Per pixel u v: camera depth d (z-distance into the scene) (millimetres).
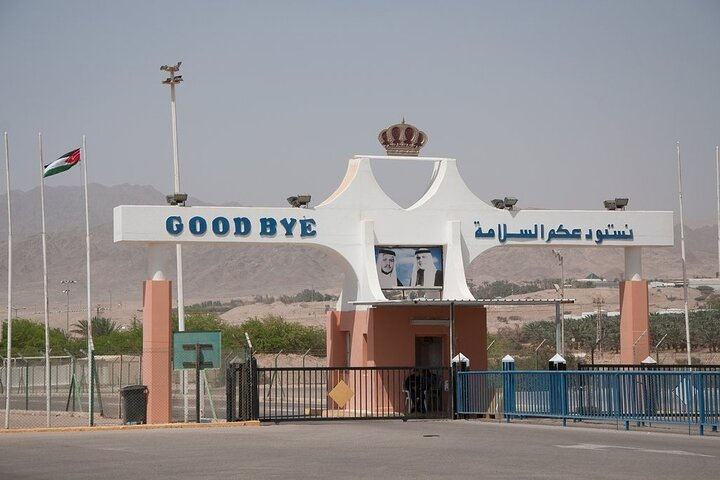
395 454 19562
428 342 34406
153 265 31672
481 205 34531
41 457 19750
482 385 29938
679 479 15477
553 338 87250
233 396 29031
